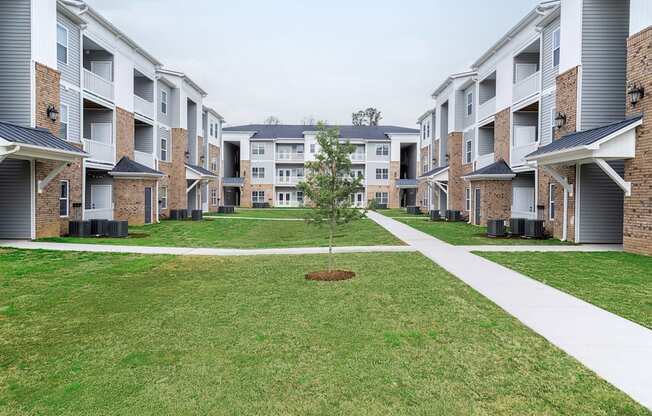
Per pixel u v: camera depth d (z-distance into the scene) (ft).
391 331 20.44
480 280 30.89
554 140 58.54
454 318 22.18
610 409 13.28
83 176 68.03
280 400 14.29
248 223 91.86
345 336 19.90
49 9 55.67
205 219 100.83
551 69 63.41
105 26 75.00
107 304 25.66
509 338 19.29
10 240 53.26
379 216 112.16
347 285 29.63
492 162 86.79
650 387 14.58
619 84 52.54
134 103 87.71
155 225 82.38
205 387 15.25
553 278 31.42
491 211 78.07
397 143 189.67
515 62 76.84
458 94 105.29
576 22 53.57
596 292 27.27
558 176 53.93
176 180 106.42
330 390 14.89
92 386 15.39
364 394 14.58
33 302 26.14
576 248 47.47
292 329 20.95
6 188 53.42
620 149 43.14
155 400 14.39
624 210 44.80
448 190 107.34
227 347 18.84
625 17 52.34
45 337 20.25
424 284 29.68
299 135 195.52
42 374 16.39
